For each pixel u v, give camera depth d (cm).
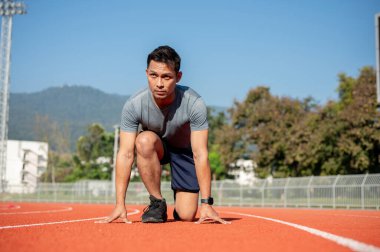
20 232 396
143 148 514
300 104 4222
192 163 572
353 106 3031
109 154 6656
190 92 537
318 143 3116
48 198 3759
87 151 6738
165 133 548
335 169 3086
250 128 4091
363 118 2891
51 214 934
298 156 3366
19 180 7675
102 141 6725
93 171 6469
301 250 288
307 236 379
